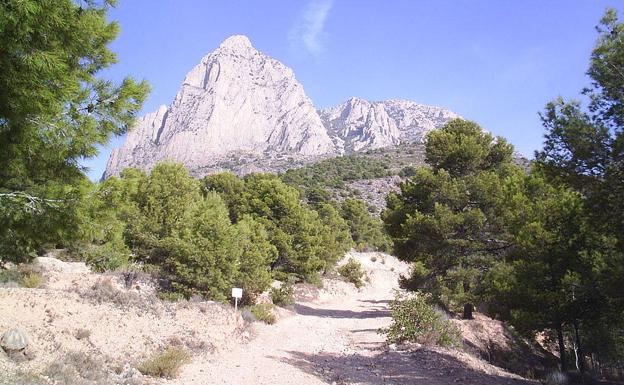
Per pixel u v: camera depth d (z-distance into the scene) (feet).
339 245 155.53
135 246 70.23
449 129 85.40
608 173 29.35
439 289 71.97
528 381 39.32
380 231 240.12
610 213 31.17
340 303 111.45
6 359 24.63
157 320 43.11
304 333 60.80
